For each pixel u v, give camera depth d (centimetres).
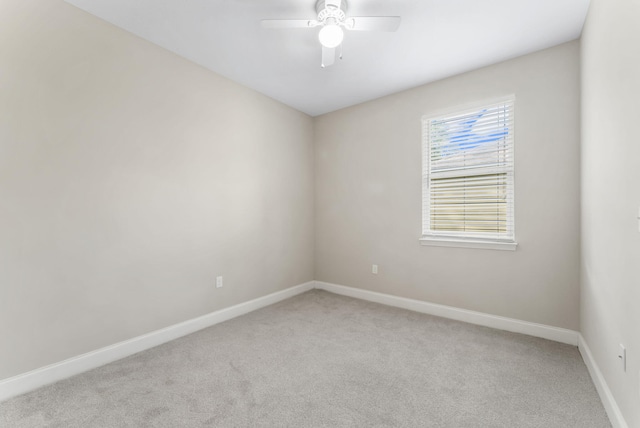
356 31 226
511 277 268
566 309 243
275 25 199
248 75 299
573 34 229
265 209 347
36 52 184
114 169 221
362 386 185
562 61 241
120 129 224
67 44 197
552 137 246
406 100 331
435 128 315
